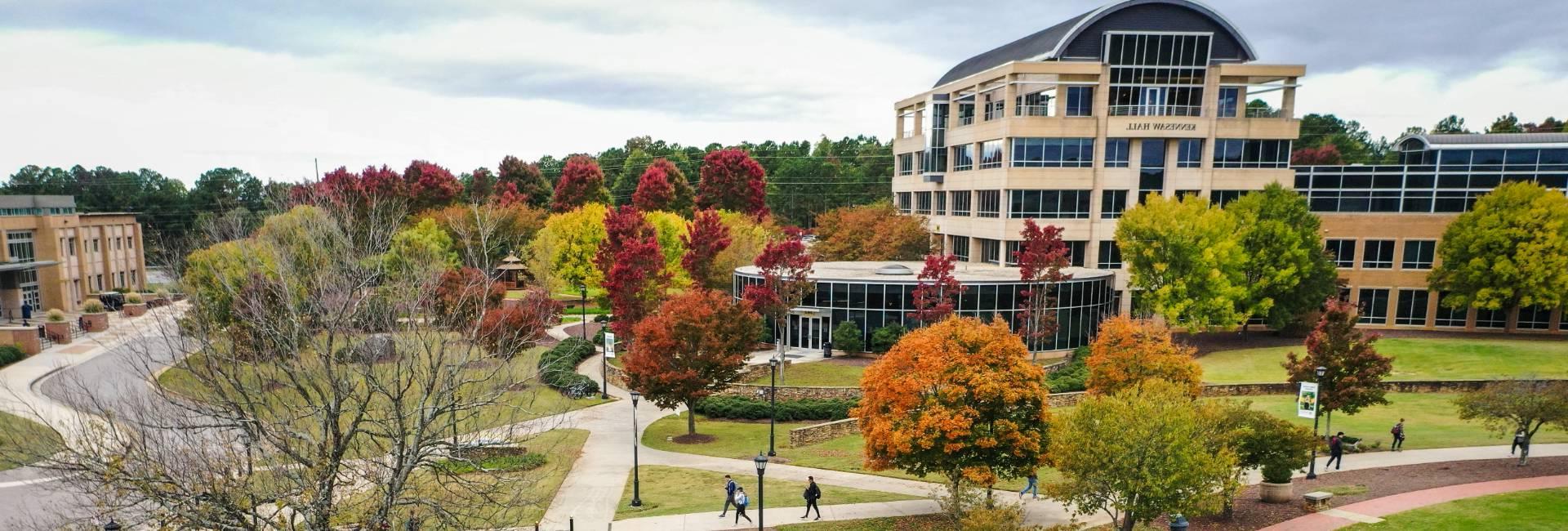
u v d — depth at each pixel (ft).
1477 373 127.24
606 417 116.67
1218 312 143.23
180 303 73.72
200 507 46.57
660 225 201.16
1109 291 157.58
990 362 68.64
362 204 122.83
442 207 264.11
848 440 104.99
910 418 68.59
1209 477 57.77
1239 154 174.81
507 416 95.40
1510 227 146.82
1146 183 173.37
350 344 56.29
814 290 141.08
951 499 68.69
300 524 55.47
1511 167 164.96
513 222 229.04
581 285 210.38
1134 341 91.97
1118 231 152.05
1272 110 187.32
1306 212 152.97
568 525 71.10
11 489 76.79
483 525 59.93
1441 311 165.68
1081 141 171.22
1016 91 186.60
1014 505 64.95
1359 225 168.86
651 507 75.72
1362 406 89.10
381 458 62.03
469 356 64.75
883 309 146.51
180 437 56.95
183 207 314.55
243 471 52.13
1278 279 147.43
